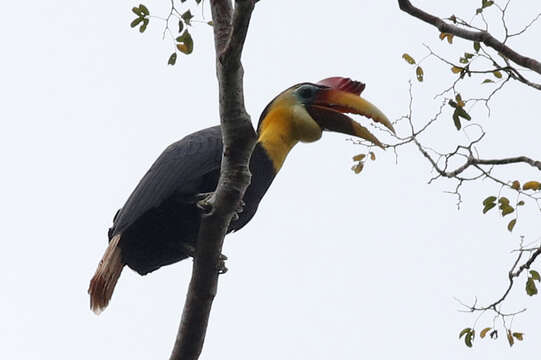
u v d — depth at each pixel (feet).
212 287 32.42
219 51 29.22
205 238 31.78
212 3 29.50
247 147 30.22
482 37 36.63
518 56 36.29
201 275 32.27
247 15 26.27
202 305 32.53
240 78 28.60
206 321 32.96
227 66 27.89
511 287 36.50
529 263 35.91
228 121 29.53
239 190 30.86
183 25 34.17
